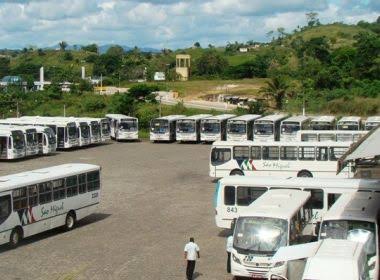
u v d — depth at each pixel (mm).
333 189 26750
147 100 100000
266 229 20922
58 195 28750
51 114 96000
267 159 42219
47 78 163625
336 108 91750
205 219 31688
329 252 16266
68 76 135625
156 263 23641
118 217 32438
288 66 131625
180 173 47594
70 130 63625
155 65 155625
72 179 29812
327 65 117438
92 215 32969
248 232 21031
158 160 55281
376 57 110938
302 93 98812
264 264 20359
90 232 29094
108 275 22047
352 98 93688
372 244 19469
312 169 41562
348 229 20219
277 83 98500
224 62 149750
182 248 25938
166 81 138125
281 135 61125
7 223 25484
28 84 128250
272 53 154250
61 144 63406
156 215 32781
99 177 32156
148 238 27766
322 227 20578
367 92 96688
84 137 65500
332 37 188500
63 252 25359
